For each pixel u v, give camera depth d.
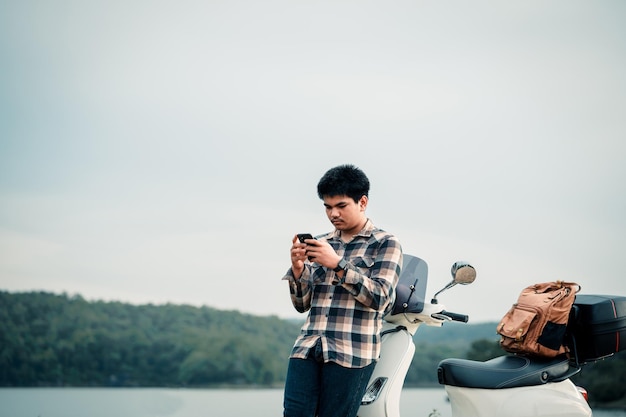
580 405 3.50
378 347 3.36
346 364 3.24
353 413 3.32
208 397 19.86
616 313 3.54
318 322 3.35
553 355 3.54
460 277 3.65
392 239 3.39
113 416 14.95
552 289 3.64
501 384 3.51
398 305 3.73
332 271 3.39
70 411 15.97
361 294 3.16
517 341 3.55
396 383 3.63
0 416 15.15
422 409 8.09
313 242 3.17
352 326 3.29
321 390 3.29
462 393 3.57
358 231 3.47
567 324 3.59
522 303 3.62
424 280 3.81
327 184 3.41
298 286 3.44
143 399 19.12
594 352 3.52
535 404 3.48
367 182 3.46
